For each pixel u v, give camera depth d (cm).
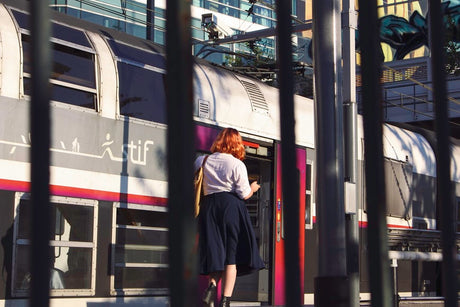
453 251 180
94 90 766
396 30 3662
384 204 164
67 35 752
